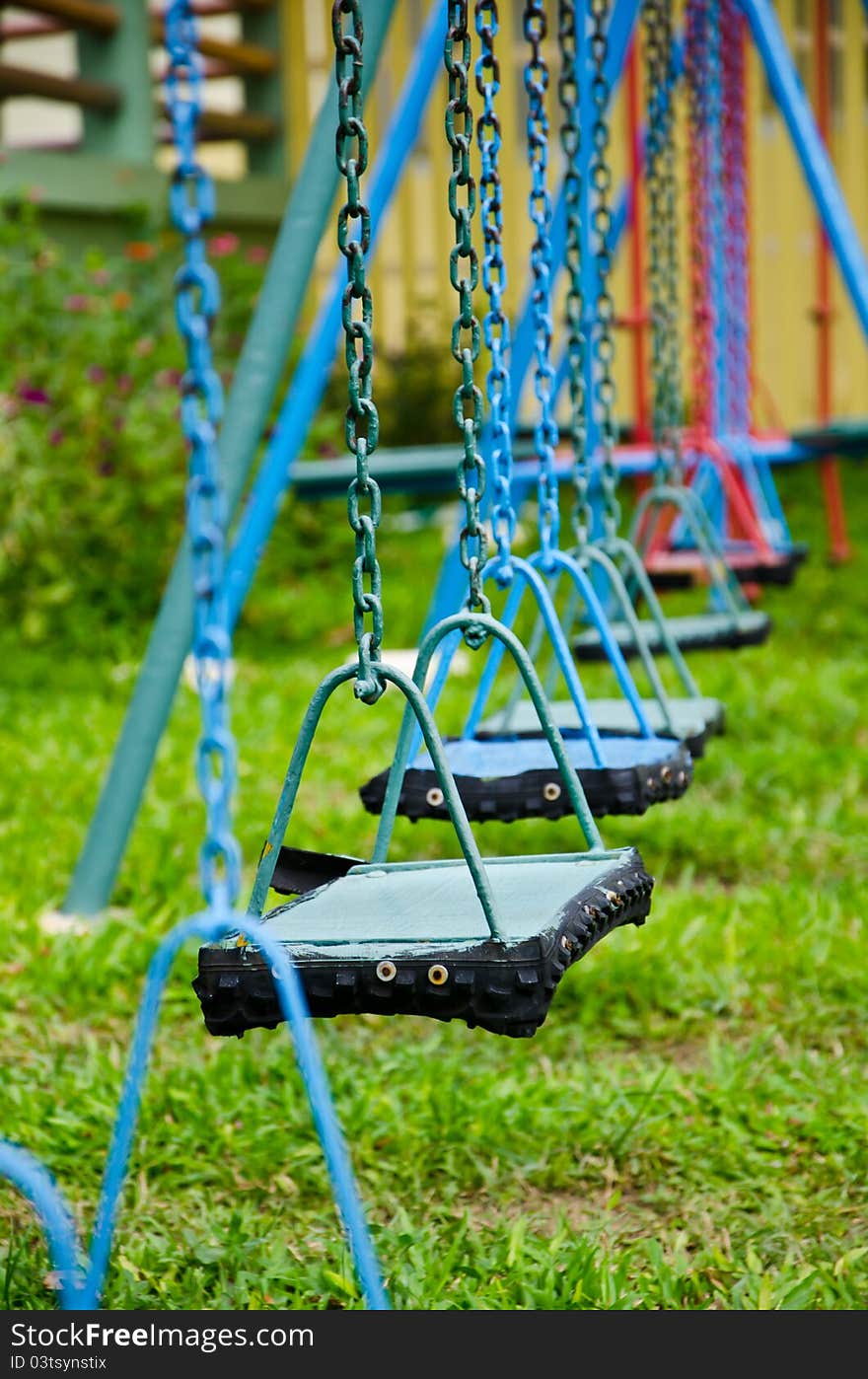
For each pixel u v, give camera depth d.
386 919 2.00
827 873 4.49
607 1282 2.40
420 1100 3.10
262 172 11.96
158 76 11.00
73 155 9.41
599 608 3.06
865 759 5.52
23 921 4.20
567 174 3.24
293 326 4.35
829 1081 3.13
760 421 13.64
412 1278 2.42
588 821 2.32
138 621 8.30
